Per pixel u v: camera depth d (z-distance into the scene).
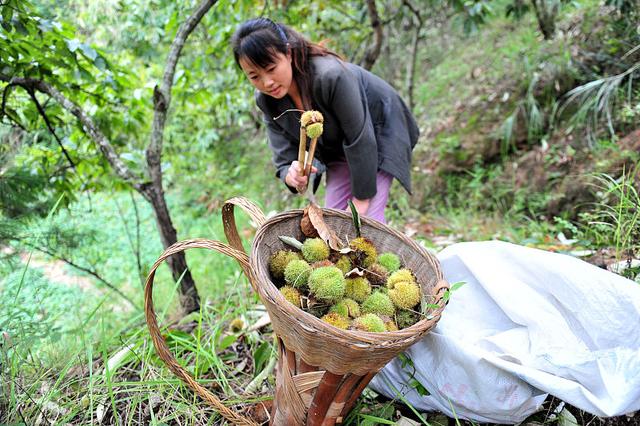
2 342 1.80
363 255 1.58
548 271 1.64
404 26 6.16
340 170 2.33
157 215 2.66
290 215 1.64
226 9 3.44
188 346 1.92
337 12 4.55
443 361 1.60
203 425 1.69
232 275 3.61
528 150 4.21
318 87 1.91
